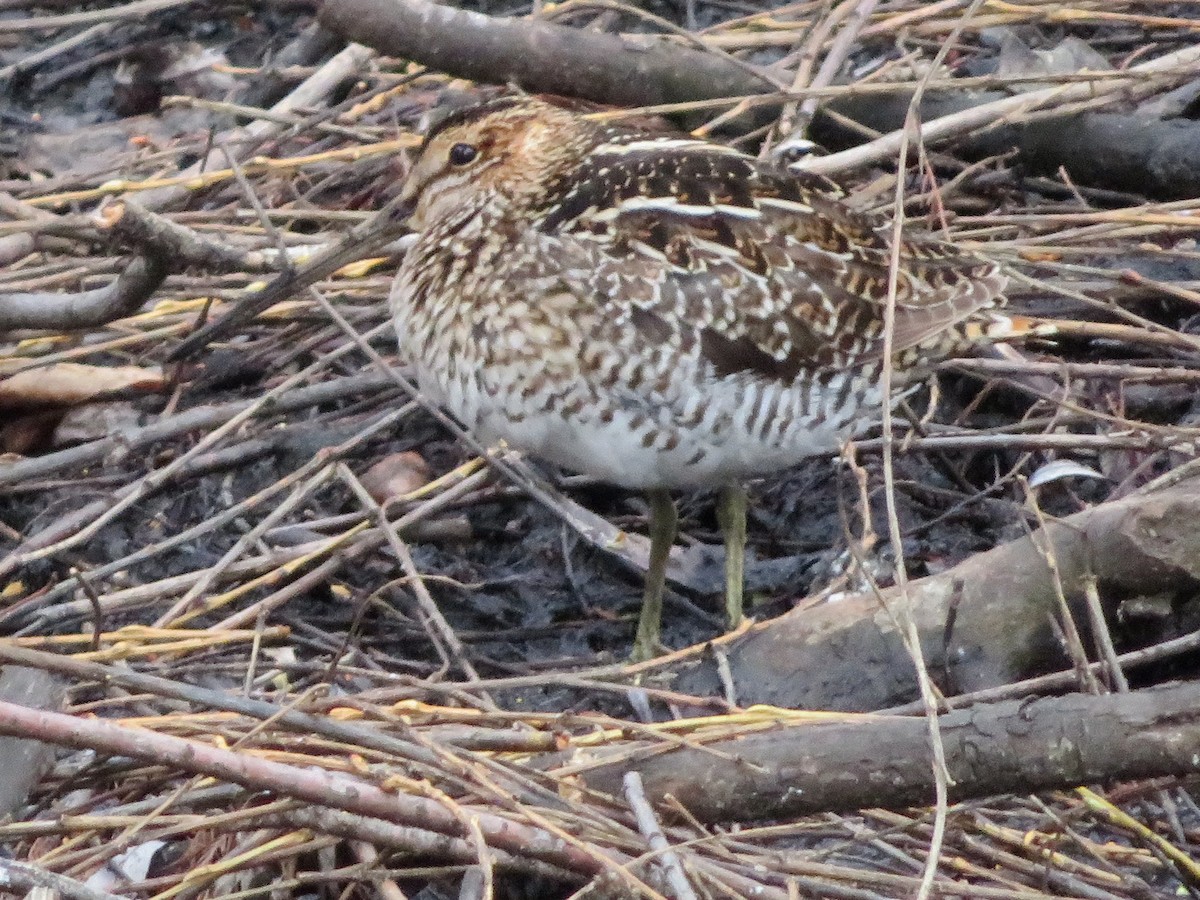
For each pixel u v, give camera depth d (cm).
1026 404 917
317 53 1201
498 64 1027
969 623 729
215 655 769
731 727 641
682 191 765
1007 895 592
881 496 877
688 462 758
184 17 1280
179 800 613
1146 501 719
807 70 1012
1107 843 656
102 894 545
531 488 840
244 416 873
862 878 594
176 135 1137
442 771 592
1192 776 595
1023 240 919
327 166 1082
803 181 809
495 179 802
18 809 626
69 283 982
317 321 977
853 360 766
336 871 605
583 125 820
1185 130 975
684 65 1029
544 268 741
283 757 595
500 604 845
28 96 1222
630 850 593
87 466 897
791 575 850
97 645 696
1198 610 725
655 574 793
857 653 733
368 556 850
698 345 734
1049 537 695
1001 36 1112
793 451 772
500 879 648
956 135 967
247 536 802
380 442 920
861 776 601
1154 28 1092
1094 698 593
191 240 821
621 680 745
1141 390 898
